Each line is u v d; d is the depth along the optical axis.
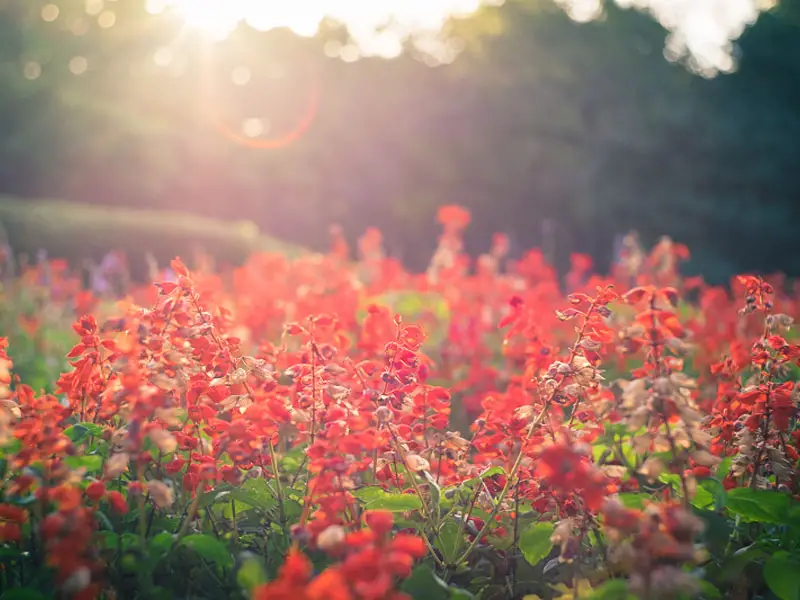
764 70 37.09
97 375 2.77
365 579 1.63
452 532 2.65
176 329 2.48
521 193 34.22
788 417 2.61
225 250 19.17
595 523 2.36
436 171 34.62
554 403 2.56
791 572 2.16
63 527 1.92
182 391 2.52
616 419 2.97
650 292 2.29
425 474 2.53
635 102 35.19
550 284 5.88
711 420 2.82
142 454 2.21
